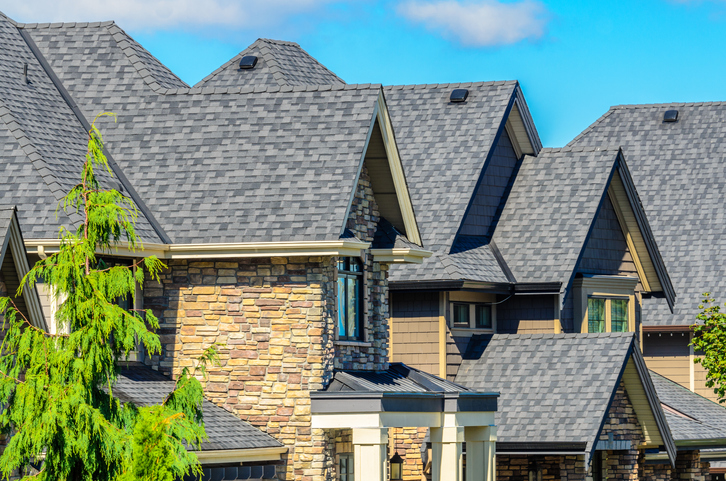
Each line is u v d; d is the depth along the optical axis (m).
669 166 62.66
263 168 38.69
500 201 51.19
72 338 25.58
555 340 46.03
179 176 39.00
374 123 40.50
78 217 34.03
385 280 42.22
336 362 38.50
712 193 61.16
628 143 64.06
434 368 46.19
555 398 43.38
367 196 41.25
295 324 36.97
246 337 37.28
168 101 41.56
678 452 50.31
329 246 36.09
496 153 51.38
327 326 37.47
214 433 34.84
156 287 37.81
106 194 26.83
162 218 37.72
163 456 23.09
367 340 40.72
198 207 37.84
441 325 46.25
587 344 45.22
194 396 26.86
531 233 49.38
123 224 27.39
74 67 42.88
